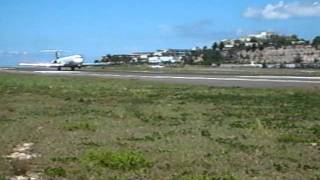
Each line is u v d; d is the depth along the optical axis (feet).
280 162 51.98
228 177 44.19
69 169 47.14
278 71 368.89
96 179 43.60
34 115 96.84
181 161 51.52
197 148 59.62
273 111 106.73
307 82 207.51
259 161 52.29
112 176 44.60
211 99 137.69
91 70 395.14
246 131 75.41
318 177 45.44
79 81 221.66
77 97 144.56
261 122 86.53
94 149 57.47
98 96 148.56
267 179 44.34
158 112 103.19
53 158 52.44
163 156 53.98
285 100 134.72
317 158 54.85
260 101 131.64
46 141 64.44
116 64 631.15
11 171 46.60
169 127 79.41
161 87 186.70
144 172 46.19
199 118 92.84
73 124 81.30
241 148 60.13
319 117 95.76
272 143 64.64
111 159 50.06
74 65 420.36
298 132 75.10
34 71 378.12
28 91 167.12
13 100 132.36
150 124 83.20
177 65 629.10
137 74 301.63
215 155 55.26
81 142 63.57
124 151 55.57
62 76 269.64
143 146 60.64
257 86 190.70
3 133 71.46
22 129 75.82
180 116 96.07
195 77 256.52
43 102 127.34
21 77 256.11
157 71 363.97
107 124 82.48
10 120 87.56
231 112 104.17
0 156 54.19
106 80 228.84
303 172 47.50
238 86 191.52
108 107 114.83
